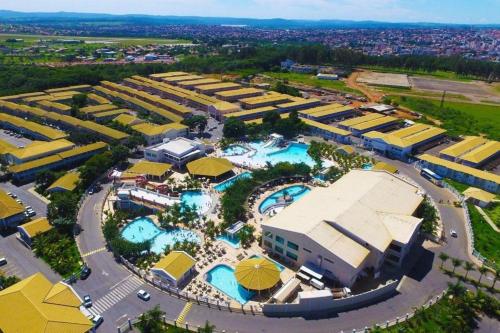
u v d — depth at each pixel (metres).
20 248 105.94
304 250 97.19
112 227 109.19
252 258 97.75
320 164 160.38
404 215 108.44
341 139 196.00
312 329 81.06
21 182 144.25
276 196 137.75
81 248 105.62
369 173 132.38
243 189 134.75
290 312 85.50
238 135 195.50
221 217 122.75
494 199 140.38
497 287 94.69
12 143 183.25
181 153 157.88
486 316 84.69
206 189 141.00
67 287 81.19
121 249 100.44
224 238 112.12
